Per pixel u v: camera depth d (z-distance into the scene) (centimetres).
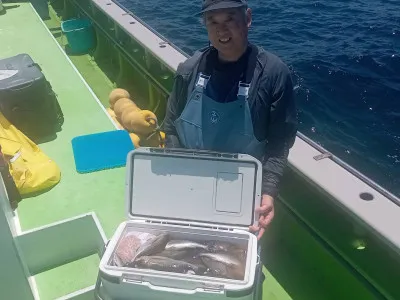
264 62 209
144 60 490
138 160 228
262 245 310
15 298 183
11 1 686
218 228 226
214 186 224
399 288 226
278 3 1338
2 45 541
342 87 873
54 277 287
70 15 764
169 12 1260
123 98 454
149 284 195
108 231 299
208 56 218
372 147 714
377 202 231
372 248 250
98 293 211
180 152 222
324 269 278
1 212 188
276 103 212
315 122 778
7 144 336
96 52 629
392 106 812
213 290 191
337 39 1076
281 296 273
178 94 233
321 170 256
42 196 332
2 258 172
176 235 230
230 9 195
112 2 559
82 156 363
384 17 1194
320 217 272
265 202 223
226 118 218
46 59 512
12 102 364
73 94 451
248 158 215
